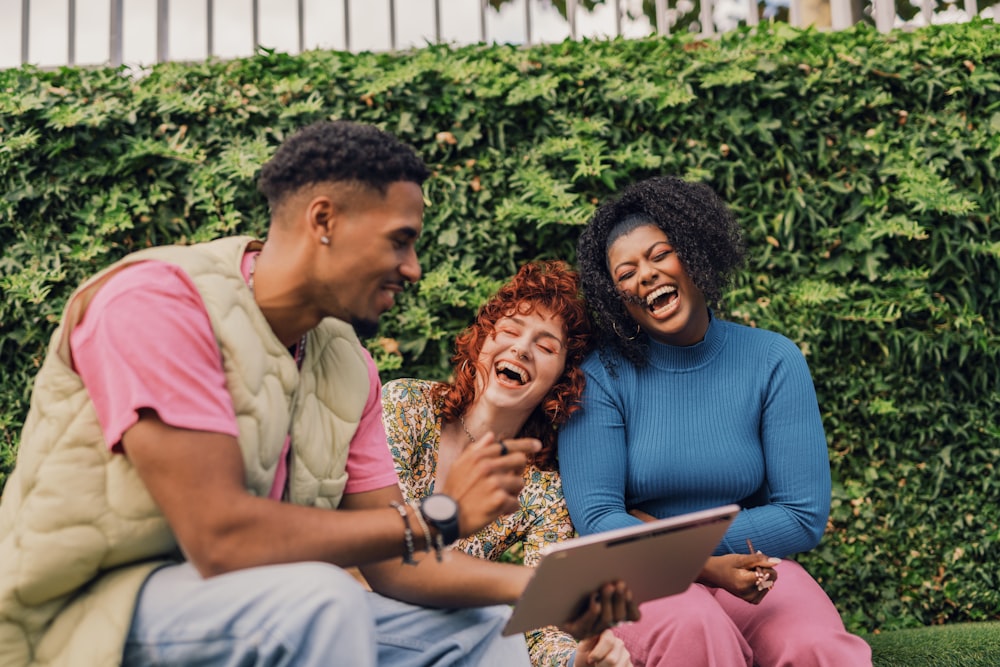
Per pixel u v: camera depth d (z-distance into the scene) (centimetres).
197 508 129
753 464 221
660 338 229
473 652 159
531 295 225
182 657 134
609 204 236
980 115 319
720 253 230
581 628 160
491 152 312
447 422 225
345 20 365
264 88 317
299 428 156
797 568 219
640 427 226
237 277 150
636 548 147
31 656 137
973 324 308
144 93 312
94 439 136
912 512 304
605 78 314
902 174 308
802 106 314
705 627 189
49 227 308
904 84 314
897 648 266
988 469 306
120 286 138
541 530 223
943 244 311
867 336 307
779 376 225
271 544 132
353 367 170
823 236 309
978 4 397
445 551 166
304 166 146
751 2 379
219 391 136
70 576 135
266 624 130
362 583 204
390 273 149
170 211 311
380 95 313
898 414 304
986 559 304
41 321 304
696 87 316
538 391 220
